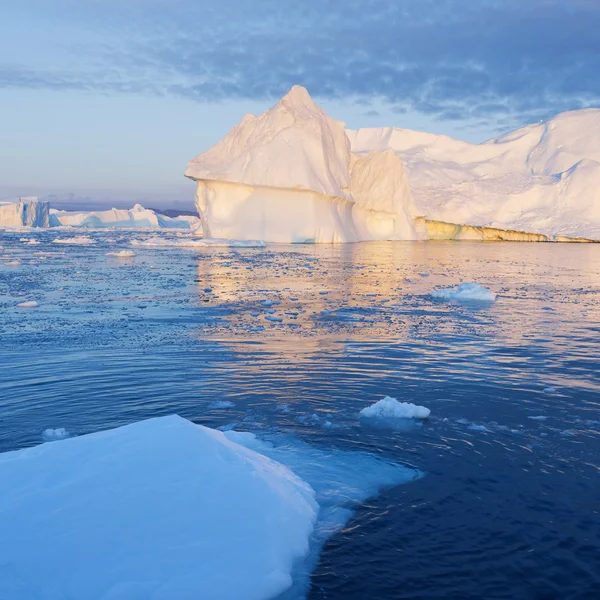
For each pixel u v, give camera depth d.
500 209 47.44
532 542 3.97
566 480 4.85
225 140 40.81
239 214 37.84
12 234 49.03
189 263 23.33
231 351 8.91
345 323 11.27
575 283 18.66
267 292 15.38
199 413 6.26
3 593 3.02
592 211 46.03
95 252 29.27
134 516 3.58
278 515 3.82
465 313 12.63
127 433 4.39
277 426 5.93
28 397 6.75
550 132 55.22
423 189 49.84
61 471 3.95
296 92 39.34
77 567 3.21
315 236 36.88
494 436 5.75
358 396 6.88
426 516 4.25
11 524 3.45
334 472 4.91
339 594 3.41
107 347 9.12
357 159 43.34
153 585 3.14
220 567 3.31
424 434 5.76
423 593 3.45
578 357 8.84
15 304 13.24
